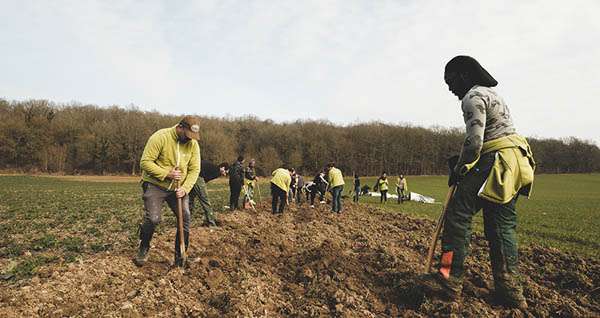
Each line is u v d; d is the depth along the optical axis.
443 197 33.69
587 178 79.75
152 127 69.62
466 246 4.07
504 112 4.00
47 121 68.12
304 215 13.09
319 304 4.18
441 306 3.88
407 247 7.38
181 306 3.95
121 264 4.91
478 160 3.96
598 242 10.02
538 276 5.40
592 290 4.76
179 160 4.80
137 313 3.62
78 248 6.70
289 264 5.59
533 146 96.62
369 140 82.62
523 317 3.82
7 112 70.19
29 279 4.47
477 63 4.14
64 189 30.25
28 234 8.66
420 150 84.69
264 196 23.81
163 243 6.36
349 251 6.63
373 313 4.01
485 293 4.34
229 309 3.92
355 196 25.17
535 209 21.23
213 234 7.56
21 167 65.00
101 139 65.50
